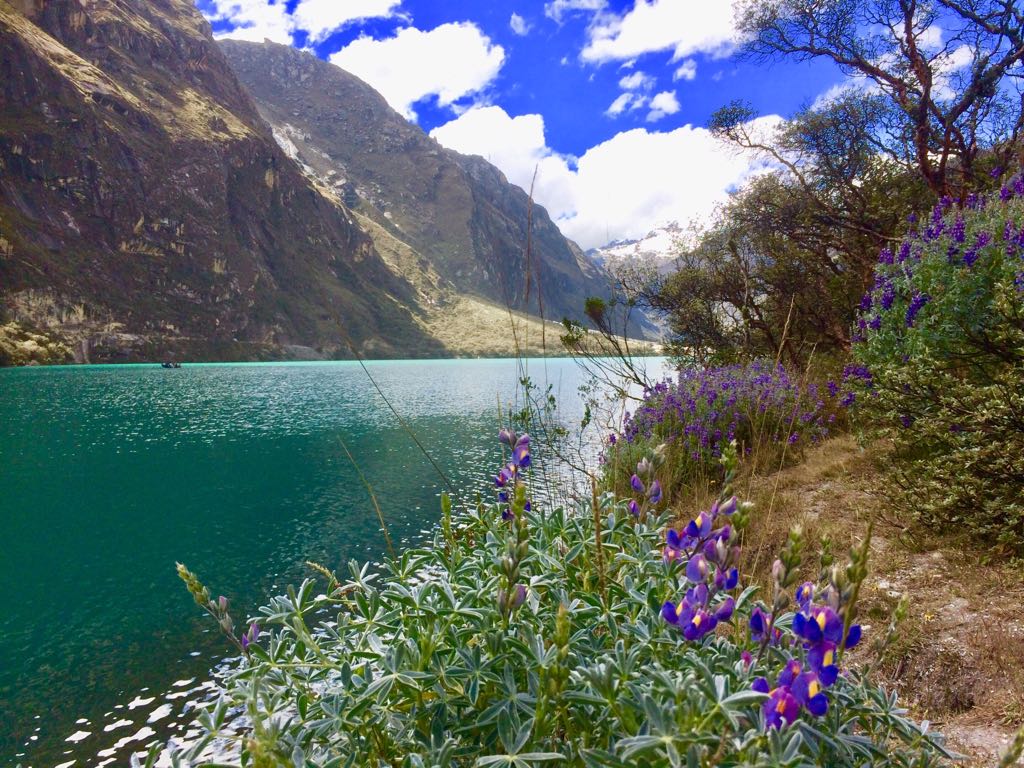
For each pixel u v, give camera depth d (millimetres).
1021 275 4207
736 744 1150
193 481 14883
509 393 41500
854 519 4664
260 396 42125
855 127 12914
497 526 2336
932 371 4539
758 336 14352
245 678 1761
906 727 1553
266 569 8594
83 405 33188
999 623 3008
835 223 12773
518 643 1491
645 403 8648
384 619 1726
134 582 8156
